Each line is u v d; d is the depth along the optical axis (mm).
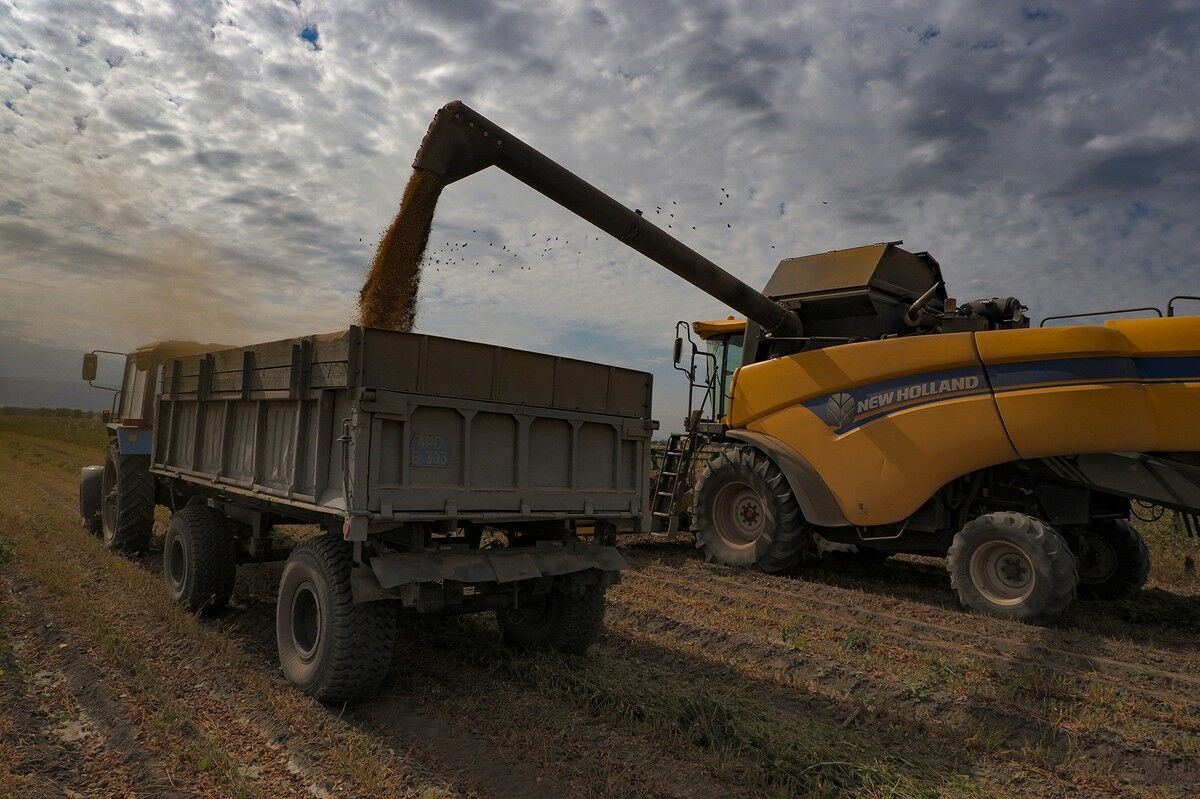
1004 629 6301
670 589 7402
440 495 4121
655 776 3412
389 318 5773
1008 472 7254
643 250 7230
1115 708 4512
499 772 3395
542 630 5113
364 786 3160
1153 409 6406
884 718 4367
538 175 6391
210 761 3295
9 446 25906
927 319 8172
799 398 8281
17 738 3475
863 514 7727
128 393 8672
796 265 9023
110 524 8070
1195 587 8797
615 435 5172
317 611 4152
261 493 4805
